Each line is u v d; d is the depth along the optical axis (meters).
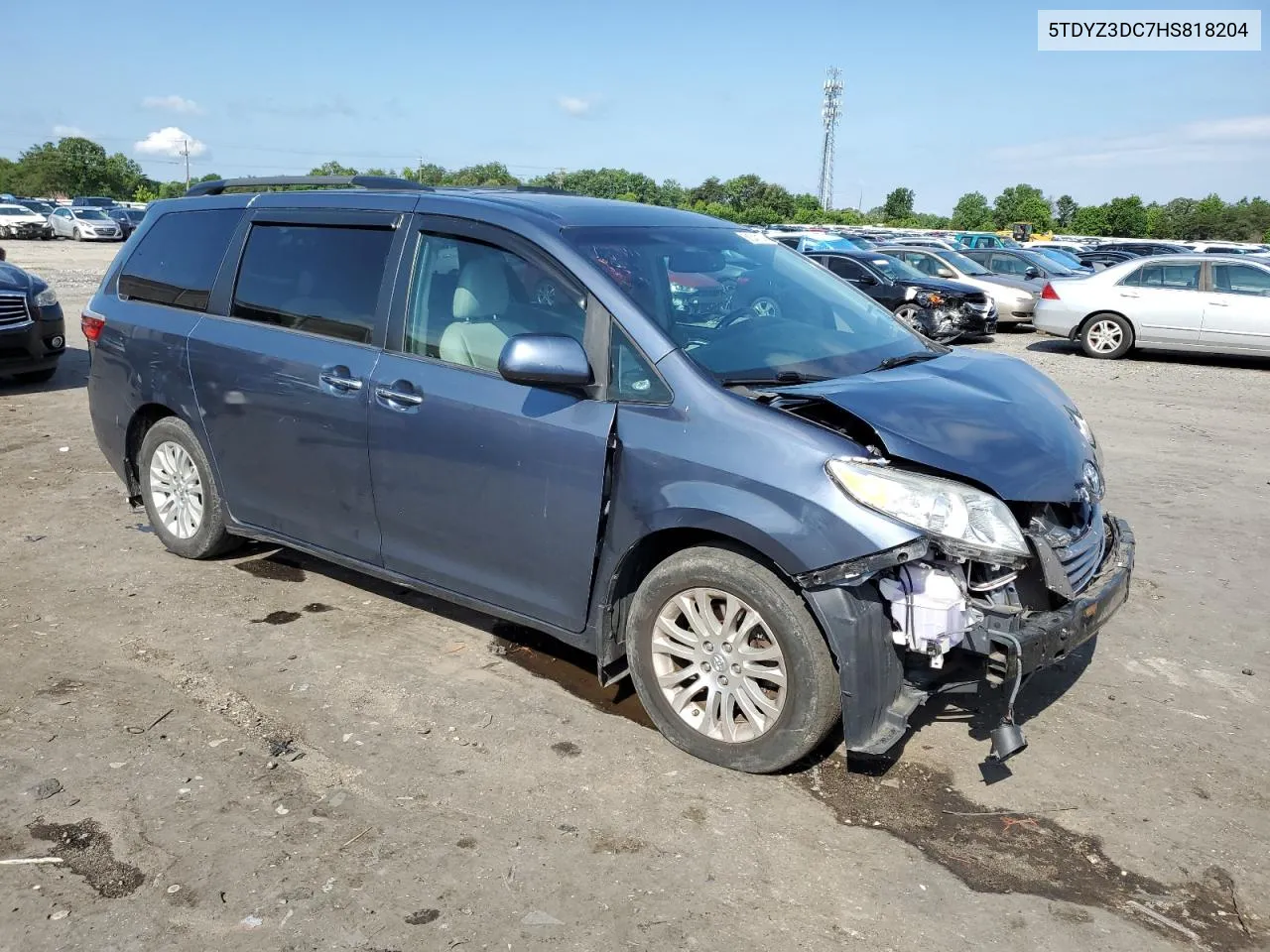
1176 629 4.73
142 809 3.13
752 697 3.33
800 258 4.70
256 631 4.47
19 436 8.00
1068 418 3.72
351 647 4.33
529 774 3.38
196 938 2.59
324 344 4.28
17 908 2.69
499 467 3.69
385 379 4.02
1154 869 2.96
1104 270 15.02
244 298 4.70
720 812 3.18
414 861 2.91
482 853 2.96
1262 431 9.18
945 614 3.04
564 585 3.64
